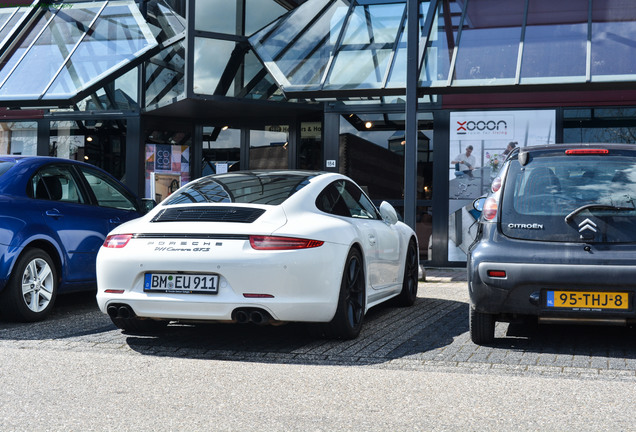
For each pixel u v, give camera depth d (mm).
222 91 12461
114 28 12641
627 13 11273
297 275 5016
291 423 3371
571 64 10695
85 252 7133
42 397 3785
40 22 13055
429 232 12359
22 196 6535
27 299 6492
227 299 4977
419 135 12430
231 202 5445
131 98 13531
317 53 12102
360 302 5797
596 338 5711
